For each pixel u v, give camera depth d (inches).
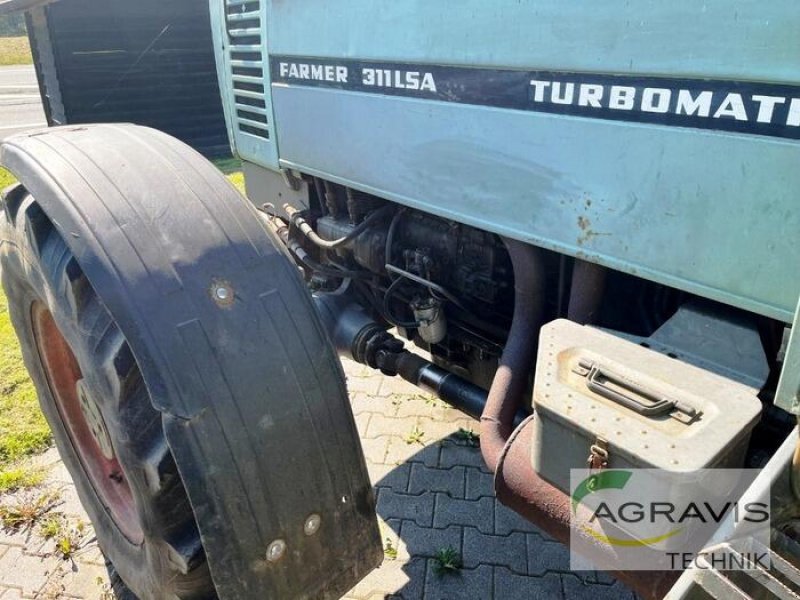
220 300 55.3
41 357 82.0
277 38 90.0
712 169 48.3
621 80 51.9
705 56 46.5
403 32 69.1
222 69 106.3
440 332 85.7
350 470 61.4
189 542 58.1
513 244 67.4
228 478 54.1
